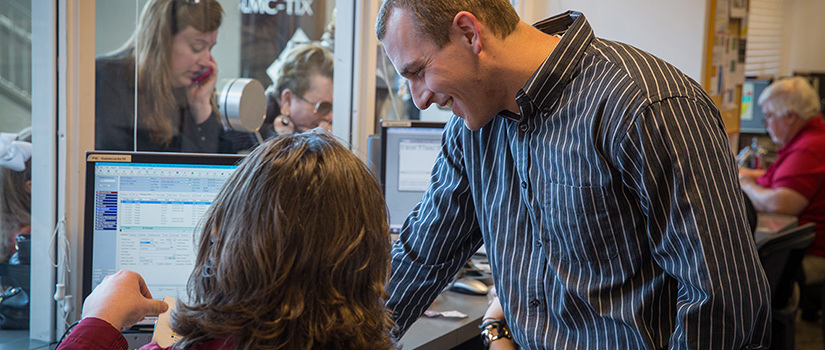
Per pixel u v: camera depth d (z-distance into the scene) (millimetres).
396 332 1352
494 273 1301
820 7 5836
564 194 1119
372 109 2436
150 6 1833
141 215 1513
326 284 713
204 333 721
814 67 5910
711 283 983
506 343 1418
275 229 691
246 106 2037
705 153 997
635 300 1109
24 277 1627
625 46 1102
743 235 1009
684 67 2865
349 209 724
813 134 3779
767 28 5605
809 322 4094
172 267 1534
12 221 1606
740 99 3709
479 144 1272
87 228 1479
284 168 713
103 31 1723
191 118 1997
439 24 1071
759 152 4891
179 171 1524
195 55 1982
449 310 1811
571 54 1085
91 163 1473
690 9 2820
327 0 2377
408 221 1413
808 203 3719
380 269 768
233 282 702
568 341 1193
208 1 2008
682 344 1018
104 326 815
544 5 3055
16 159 1593
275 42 2256
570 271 1163
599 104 1040
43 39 1582
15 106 1586
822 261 3787
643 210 1055
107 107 1752
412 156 2191
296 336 705
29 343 1621
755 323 1036
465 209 1338
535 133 1148
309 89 2363
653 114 991
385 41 1144
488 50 1095
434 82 1104
